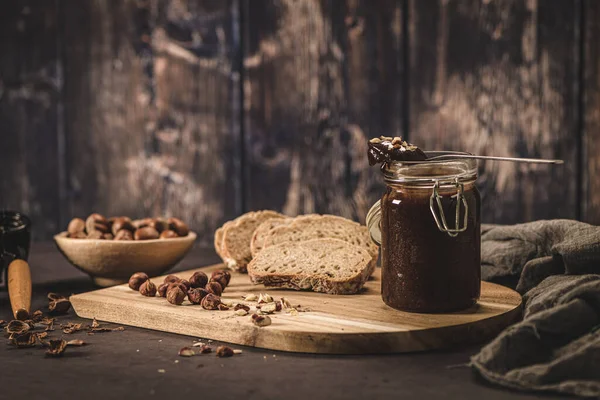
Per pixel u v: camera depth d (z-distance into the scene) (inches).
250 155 106.6
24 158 112.0
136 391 46.1
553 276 62.1
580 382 44.3
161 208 109.7
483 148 99.5
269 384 46.9
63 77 110.0
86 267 72.9
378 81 101.5
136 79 108.1
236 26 104.8
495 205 100.2
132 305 60.4
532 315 51.8
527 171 98.9
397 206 56.7
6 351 54.6
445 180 55.1
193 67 106.6
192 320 57.3
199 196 108.7
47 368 50.5
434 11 99.0
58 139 111.2
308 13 102.6
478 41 98.2
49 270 84.4
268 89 105.0
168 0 106.2
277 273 65.2
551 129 97.6
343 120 103.0
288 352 53.4
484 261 70.9
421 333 52.7
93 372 49.6
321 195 104.8
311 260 66.9
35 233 112.3
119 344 55.7
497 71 98.1
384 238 58.4
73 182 111.6
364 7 101.0
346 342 52.4
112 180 110.6
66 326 60.2
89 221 75.4
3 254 72.4
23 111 111.3
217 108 106.5
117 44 108.1
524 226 70.2
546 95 97.3
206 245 108.7
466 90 99.2
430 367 49.6
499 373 47.0
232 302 61.4
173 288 61.6
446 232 55.9
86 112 110.0
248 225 77.5
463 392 45.1
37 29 109.7
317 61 103.0
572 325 48.6
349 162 103.5
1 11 109.9
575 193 98.0
